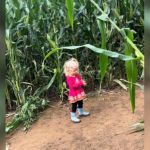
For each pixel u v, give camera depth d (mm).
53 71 4258
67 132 3443
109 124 3447
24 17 4188
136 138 3049
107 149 2961
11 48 4008
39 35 4273
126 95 4195
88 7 4254
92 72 4410
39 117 3910
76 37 4320
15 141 3477
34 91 4414
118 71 4516
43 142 3314
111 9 4266
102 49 1484
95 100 4164
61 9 4262
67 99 4348
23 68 4148
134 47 1509
